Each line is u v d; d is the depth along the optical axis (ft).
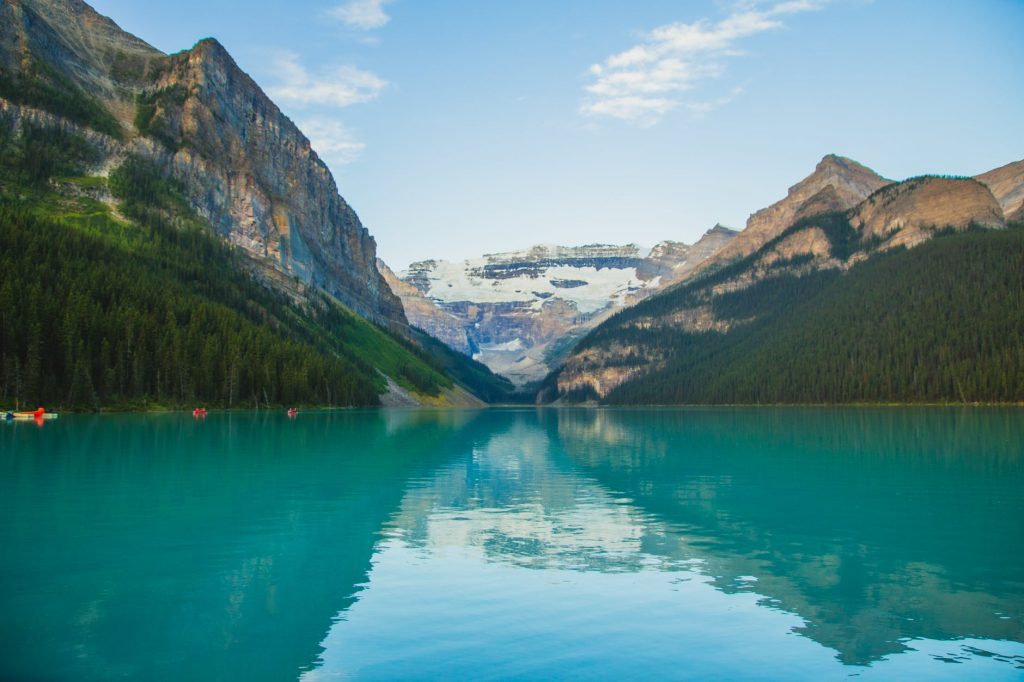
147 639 75.20
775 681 67.62
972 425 396.37
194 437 299.99
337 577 97.19
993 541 118.52
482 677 67.72
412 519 136.15
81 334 463.83
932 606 86.53
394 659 71.31
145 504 146.10
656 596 90.12
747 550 112.88
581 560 106.73
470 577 97.60
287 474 196.03
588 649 74.13
